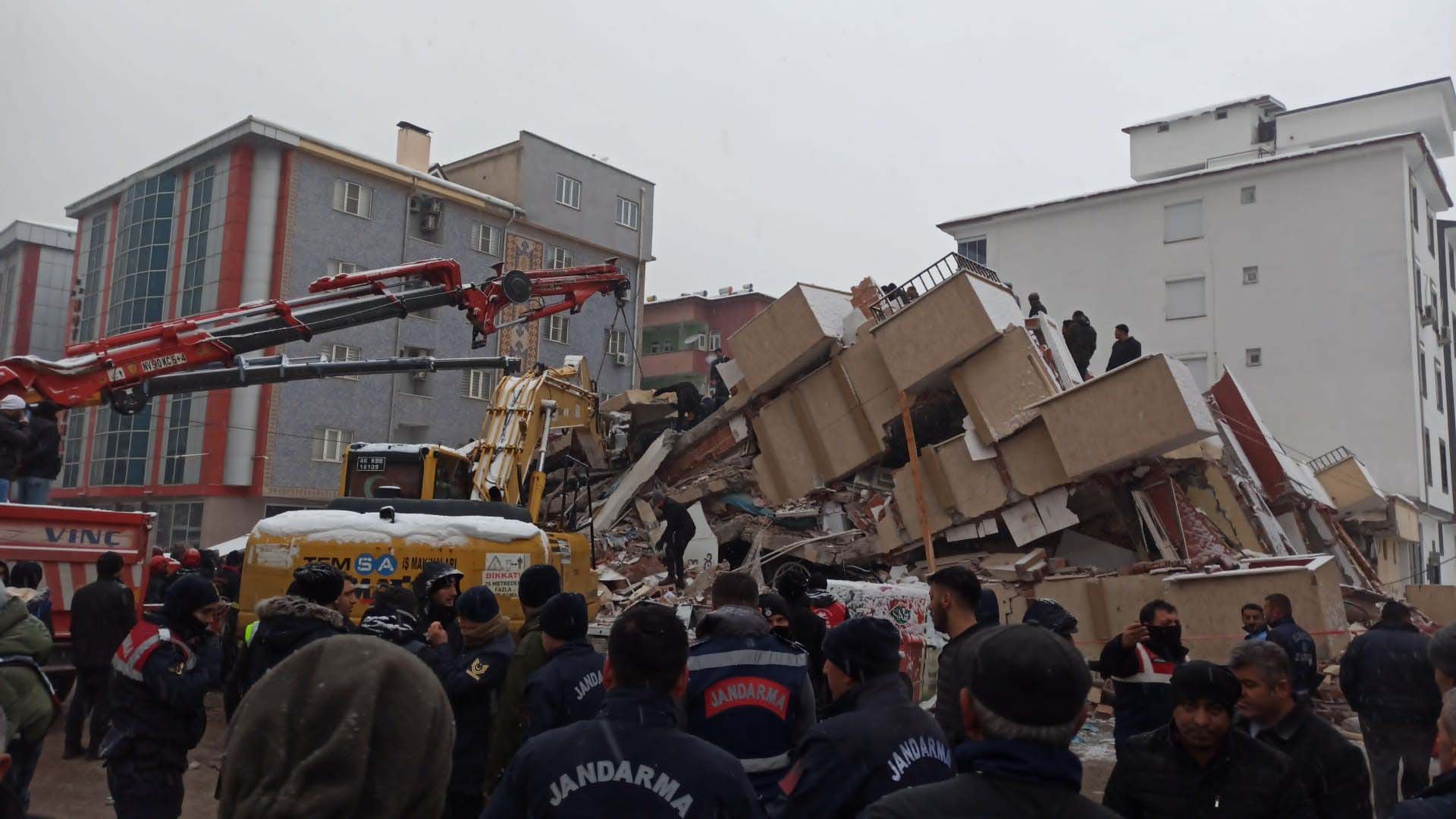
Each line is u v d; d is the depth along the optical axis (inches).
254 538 360.5
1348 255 1177.4
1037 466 598.2
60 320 1847.9
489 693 206.7
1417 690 237.8
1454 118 1376.7
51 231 1851.6
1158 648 203.9
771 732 159.3
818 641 238.5
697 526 703.1
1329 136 1378.0
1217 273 1261.1
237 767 75.7
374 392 1311.5
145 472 1280.8
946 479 634.8
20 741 174.1
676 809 101.8
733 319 1968.5
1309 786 146.6
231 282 1211.2
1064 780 87.2
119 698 190.2
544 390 604.4
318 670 78.7
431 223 1368.1
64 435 1451.8
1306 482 749.9
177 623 197.9
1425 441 1159.0
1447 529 1302.9
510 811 105.1
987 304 636.1
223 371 496.1
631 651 110.2
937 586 183.3
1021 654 88.9
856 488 699.4
